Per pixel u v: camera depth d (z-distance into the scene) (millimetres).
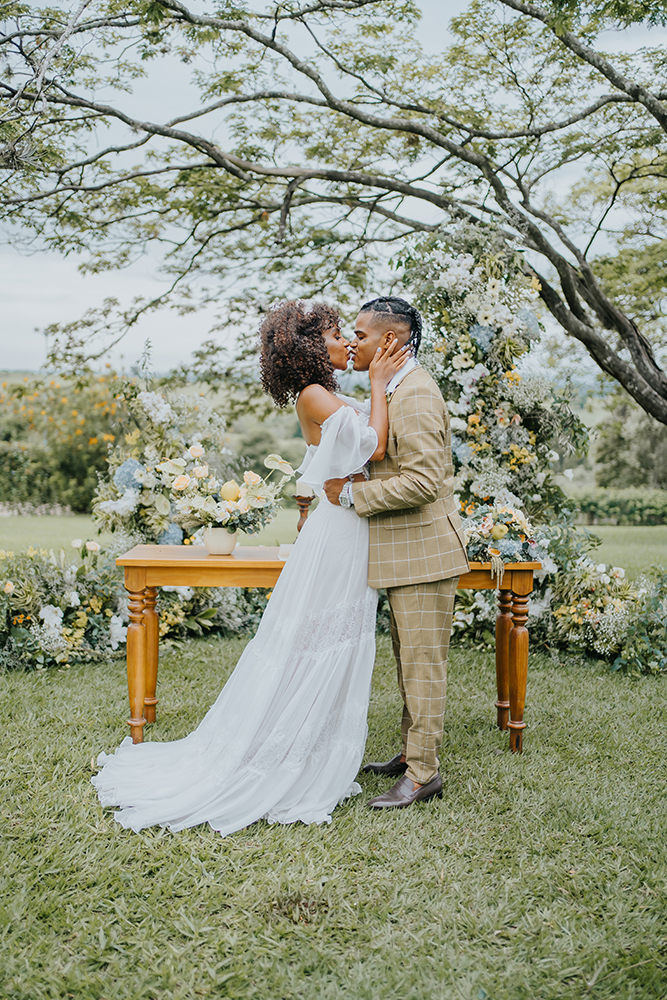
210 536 2975
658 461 14742
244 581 2867
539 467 4484
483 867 2117
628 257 7066
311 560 2422
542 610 4398
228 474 4629
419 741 2482
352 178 6230
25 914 1827
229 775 2361
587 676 4047
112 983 1632
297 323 2412
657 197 6719
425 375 2480
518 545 2865
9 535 9242
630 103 5844
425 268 4305
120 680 3766
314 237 7086
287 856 2133
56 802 2383
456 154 5902
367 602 2463
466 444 4277
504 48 5629
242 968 1675
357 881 2027
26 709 3289
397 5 5367
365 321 2506
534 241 6160
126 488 4398
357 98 6074
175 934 1793
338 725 2467
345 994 1608
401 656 2514
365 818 2383
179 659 4125
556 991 1644
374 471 2473
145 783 2439
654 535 11211
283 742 2371
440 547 2439
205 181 6594
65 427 13094
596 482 15242
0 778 2551
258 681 2422
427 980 1657
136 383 4586
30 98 5016
